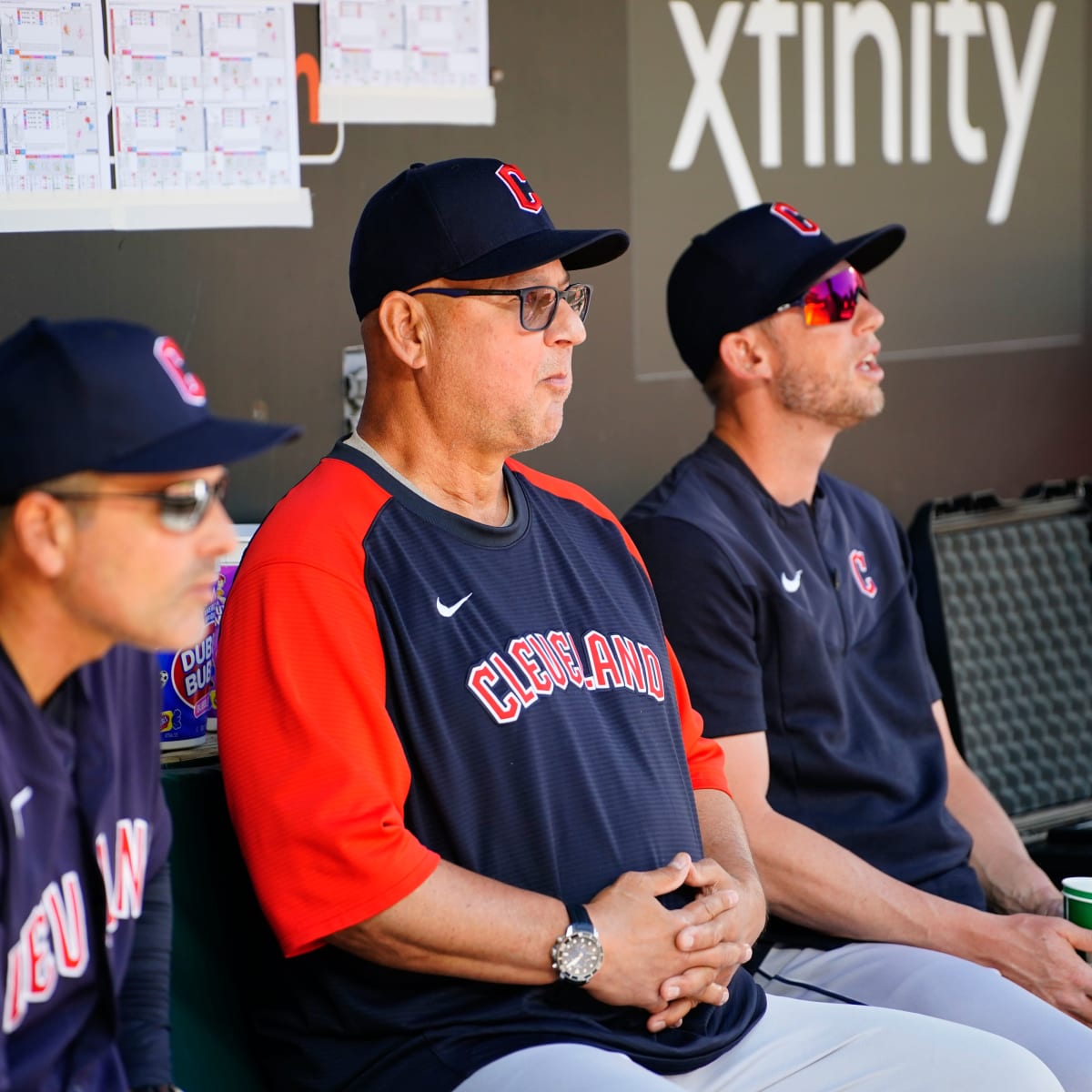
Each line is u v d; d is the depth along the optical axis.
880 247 10.74
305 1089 7.31
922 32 13.20
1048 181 14.02
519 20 11.40
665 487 10.08
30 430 5.46
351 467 7.75
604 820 7.57
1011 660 12.42
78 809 5.95
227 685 7.21
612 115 11.91
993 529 12.57
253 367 10.74
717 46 12.31
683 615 9.38
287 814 6.91
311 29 10.59
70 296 10.04
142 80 10.05
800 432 10.10
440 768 7.30
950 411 13.78
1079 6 13.97
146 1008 6.51
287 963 7.52
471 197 7.75
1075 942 9.22
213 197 10.38
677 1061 7.48
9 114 9.73
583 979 7.17
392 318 7.77
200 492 5.70
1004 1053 7.76
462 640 7.47
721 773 8.83
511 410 7.80
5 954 5.58
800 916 9.36
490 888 7.12
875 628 10.48
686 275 10.35
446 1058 7.07
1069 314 14.30
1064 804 12.52
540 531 8.16
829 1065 7.89
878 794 9.92
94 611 5.66
